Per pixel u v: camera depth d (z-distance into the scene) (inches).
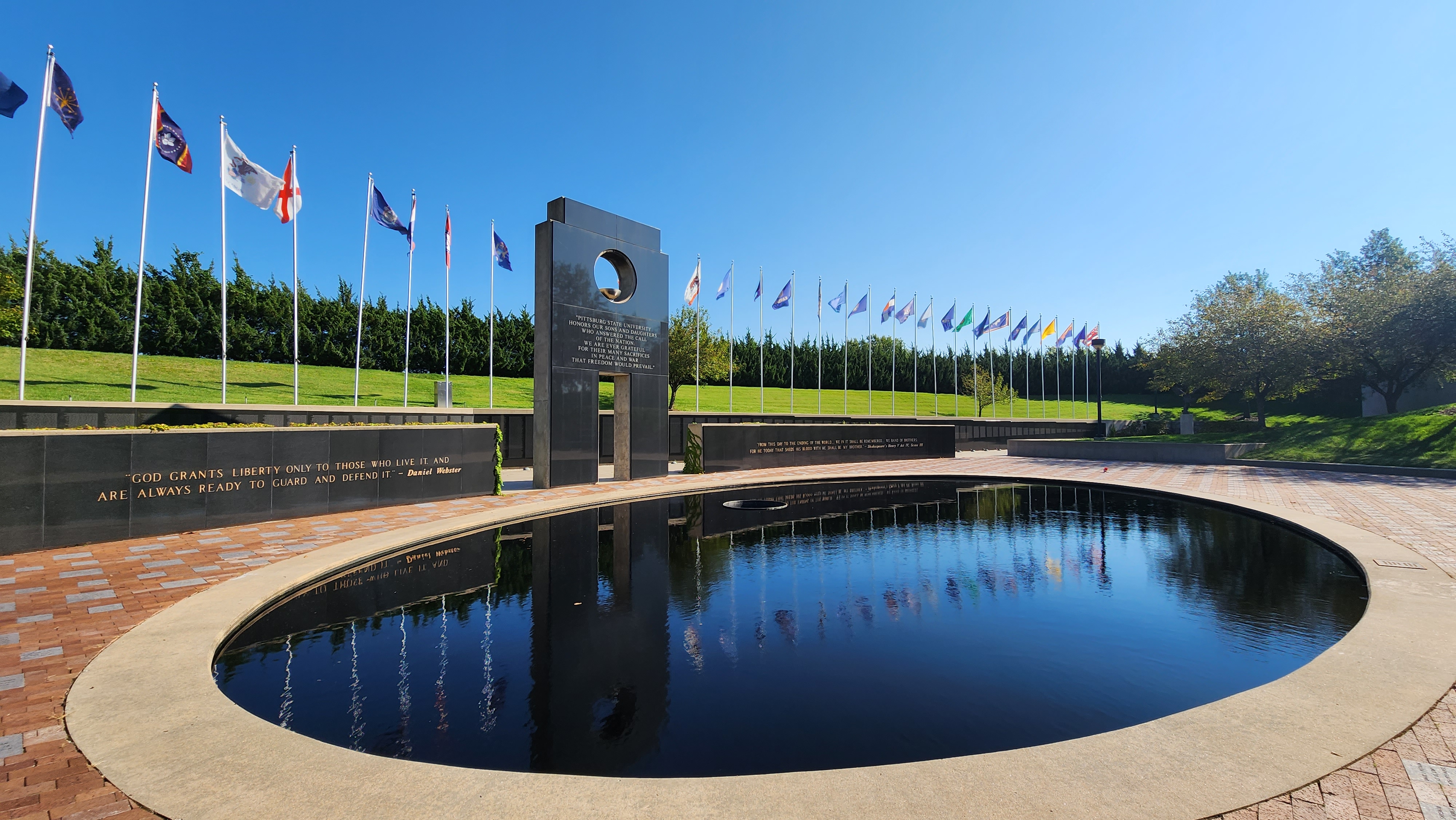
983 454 1323.8
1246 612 266.5
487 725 173.0
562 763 152.3
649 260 763.4
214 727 166.4
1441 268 1018.1
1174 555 375.2
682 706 183.6
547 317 668.7
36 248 1237.1
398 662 219.6
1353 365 1320.1
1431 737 155.6
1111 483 711.7
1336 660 202.4
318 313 1574.8
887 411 2150.6
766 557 373.7
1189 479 757.9
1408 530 418.6
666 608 277.4
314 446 507.5
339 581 325.7
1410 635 223.1
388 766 146.3
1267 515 491.8
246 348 1482.5
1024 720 173.9
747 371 2370.8
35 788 140.0
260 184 823.7
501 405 1461.6
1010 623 255.3
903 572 339.3
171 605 276.8
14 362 1128.8
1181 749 150.2
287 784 139.6
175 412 740.7
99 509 405.4
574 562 363.9
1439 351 1072.8
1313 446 930.1
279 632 249.6
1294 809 127.5
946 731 167.5
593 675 206.8
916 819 124.3
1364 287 1291.8
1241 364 1391.5
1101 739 154.7
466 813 128.4
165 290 1392.7
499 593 302.5
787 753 156.8
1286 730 159.0
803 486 730.8
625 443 745.6
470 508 539.2
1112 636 239.9
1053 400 2760.8
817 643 233.9
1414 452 800.3
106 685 193.3
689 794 133.6
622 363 733.3
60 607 274.8
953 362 2760.8
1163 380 1753.2
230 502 462.6
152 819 128.6
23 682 197.9
